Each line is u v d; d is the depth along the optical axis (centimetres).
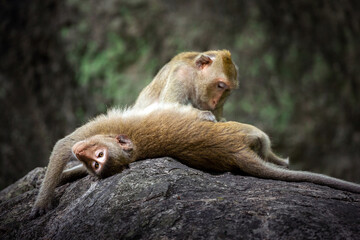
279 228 423
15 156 1599
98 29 1702
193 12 1727
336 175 1622
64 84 1677
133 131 591
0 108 1648
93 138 571
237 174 581
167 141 579
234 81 802
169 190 497
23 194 642
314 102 1689
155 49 1678
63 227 503
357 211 461
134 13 1709
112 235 455
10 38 1728
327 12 1833
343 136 1669
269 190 509
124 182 518
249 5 1769
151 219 457
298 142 1622
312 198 489
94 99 1638
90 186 572
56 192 611
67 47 1702
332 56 1780
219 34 1711
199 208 460
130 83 1633
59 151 598
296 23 1789
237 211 450
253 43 1719
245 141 584
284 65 1717
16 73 1698
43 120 1648
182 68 799
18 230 552
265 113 1625
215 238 421
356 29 1845
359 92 1755
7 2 1762
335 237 412
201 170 582
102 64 1664
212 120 615
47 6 1745
